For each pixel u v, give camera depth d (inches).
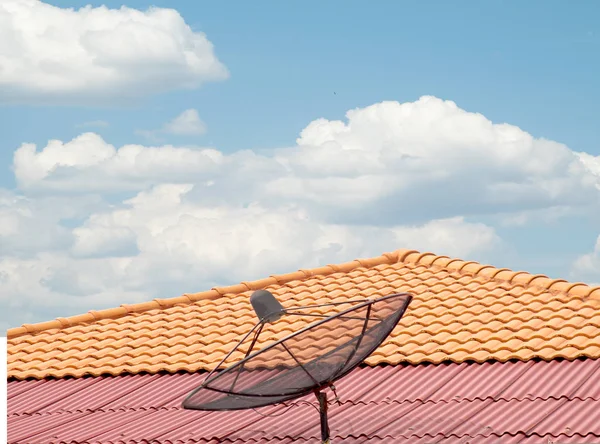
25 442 643.5
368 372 685.9
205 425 634.2
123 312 939.3
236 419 638.5
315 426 604.1
